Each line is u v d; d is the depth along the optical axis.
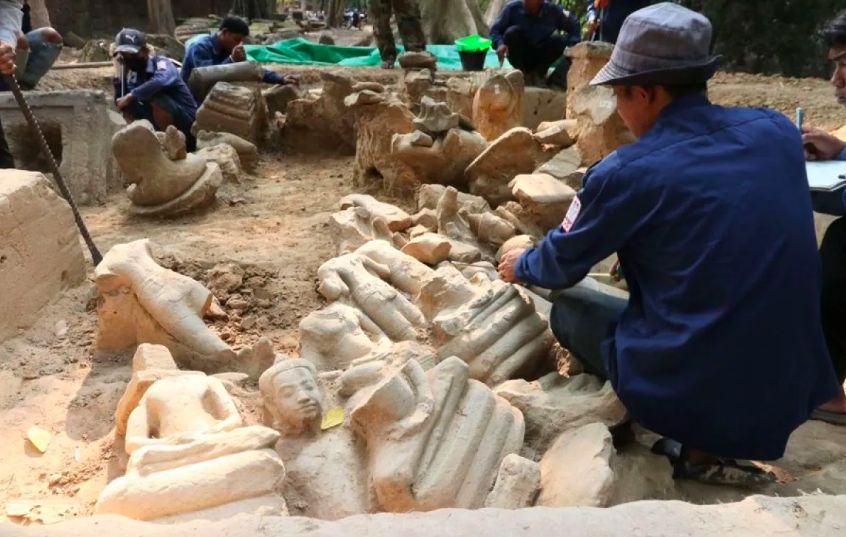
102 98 5.58
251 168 6.23
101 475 2.36
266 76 7.75
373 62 10.92
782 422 2.09
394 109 5.12
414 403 2.15
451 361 2.31
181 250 4.16
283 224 4.78
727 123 2.06
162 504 1.80
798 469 2.49
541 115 7.01
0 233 3.05
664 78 2.04
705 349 2.02
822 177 2.65
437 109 4.91
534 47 7.95
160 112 6.55
